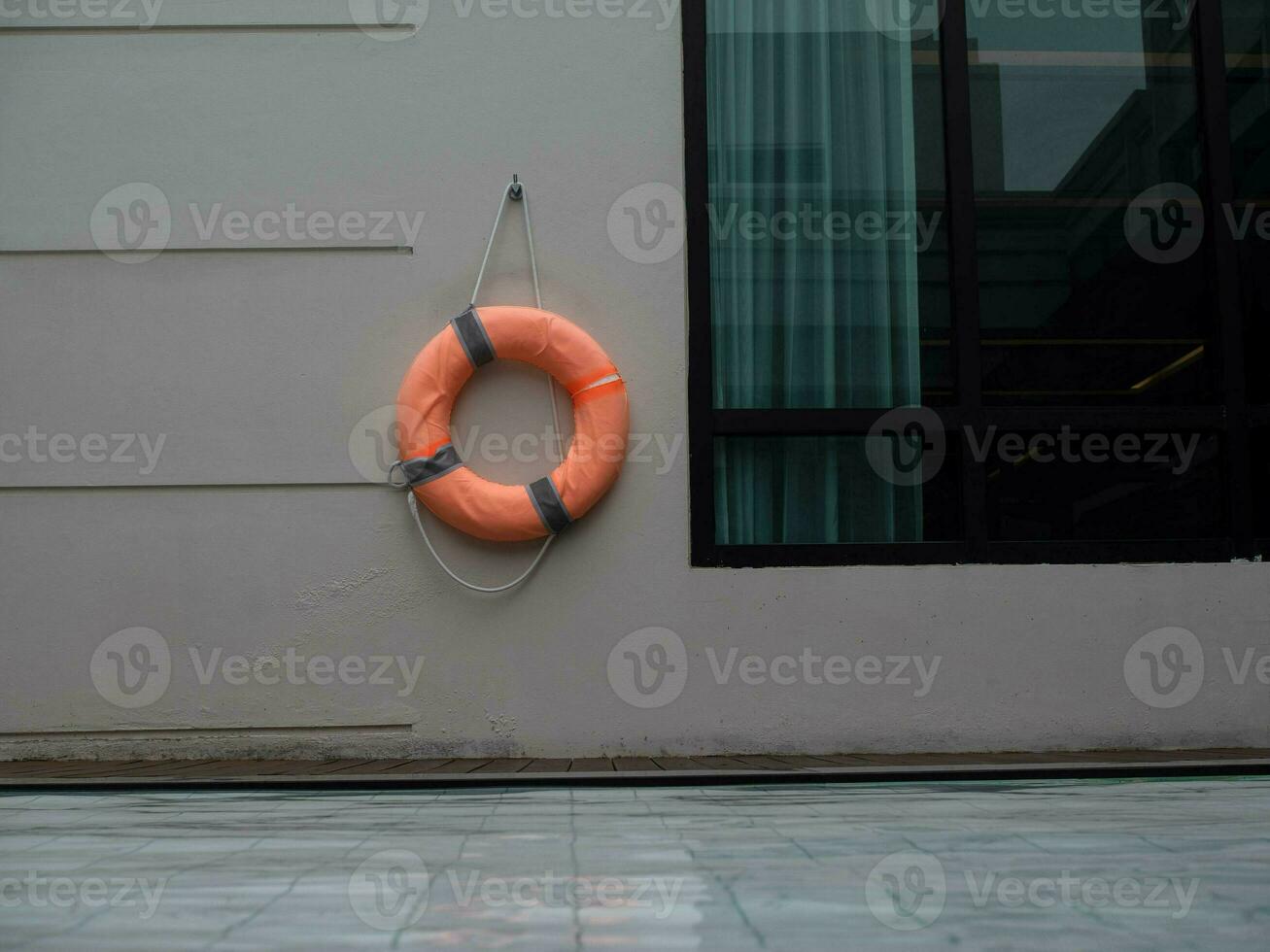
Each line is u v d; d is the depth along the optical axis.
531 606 4.12
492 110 4.28
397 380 4.18
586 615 4.12
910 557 4.17
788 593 4.14
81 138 4.22
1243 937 1.54
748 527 4.28
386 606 4.11
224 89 4.25
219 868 2.03
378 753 4.07
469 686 4.10
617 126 4.29
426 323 4.20
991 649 4.12
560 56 4.31
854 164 4.41
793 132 4.42
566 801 3.00
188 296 4.19
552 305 4.23
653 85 4.32
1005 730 4.10
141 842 2.31
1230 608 4.15
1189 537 4.24
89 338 4.17
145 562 4.11
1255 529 4.26
